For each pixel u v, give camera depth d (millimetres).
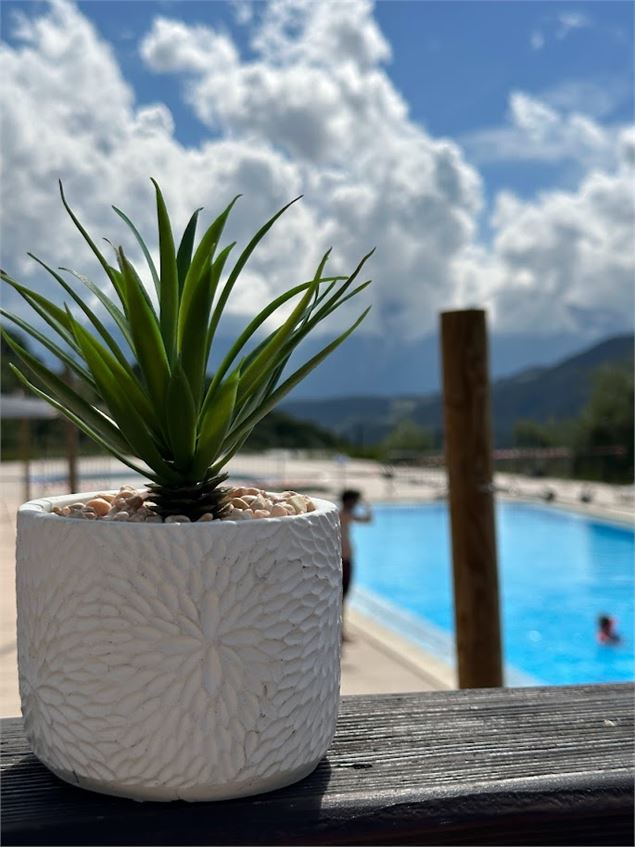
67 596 759
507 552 13297
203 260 823
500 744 918
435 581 11664
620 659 7867
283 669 774
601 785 810
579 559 12750
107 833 729
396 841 769
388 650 5500
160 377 818
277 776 783
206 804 768
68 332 910
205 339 821
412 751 899
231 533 750
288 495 989
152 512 876
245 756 755
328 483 18797
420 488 18531
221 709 744
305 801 769
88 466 19312
